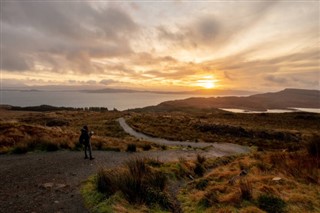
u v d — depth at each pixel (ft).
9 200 23.81
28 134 68.69
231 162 51.57
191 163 44.91
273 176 31.53
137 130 169.99
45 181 30.42
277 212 21.35
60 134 75.31
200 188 30.81
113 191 24.39
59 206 22.44
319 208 22.06
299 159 37.55
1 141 57.00
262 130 163.43
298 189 26.73
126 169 29.91
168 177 34.88
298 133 157.58
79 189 27.32
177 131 170.50
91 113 372.58
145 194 24.75
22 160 43.65
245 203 23.26
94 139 72.64
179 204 25.84
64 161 43.60
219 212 21.83
